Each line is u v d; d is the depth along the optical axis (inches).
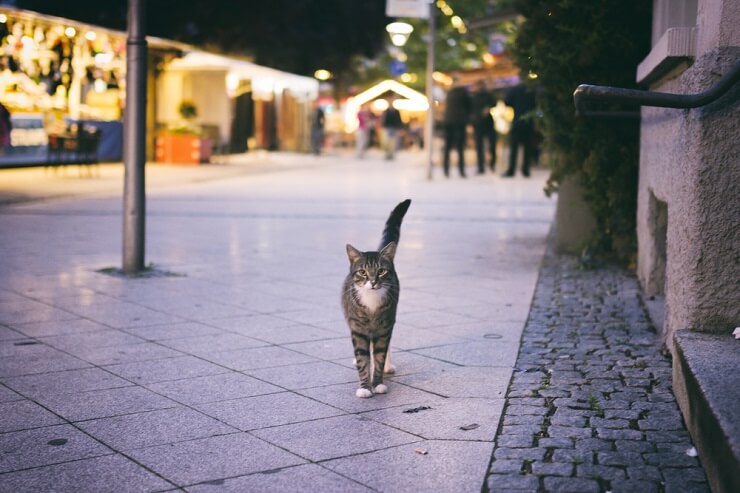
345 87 1973.4
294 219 613.3
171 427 200.1
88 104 1105.4
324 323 305.4
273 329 296.4
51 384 232.8
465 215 637.3
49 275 393.1
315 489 165.0
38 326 298.7
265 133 1668.3
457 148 1005.2
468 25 844.0
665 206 333.1
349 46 1582.2
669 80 281.6
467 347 272.8
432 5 932.6
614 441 185.8
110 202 697.6
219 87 1263.5
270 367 250.1
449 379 237.8
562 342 277.9
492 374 241.9
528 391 224.5
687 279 221.3
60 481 169.0
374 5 1528.1
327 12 1493.6
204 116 1277.1
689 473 167.2
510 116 1023.0
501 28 1246.9
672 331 246.5
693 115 218.5
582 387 226.8
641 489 160.7
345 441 190.7
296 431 197.5
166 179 930.7
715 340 208.8
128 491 164.4
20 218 592.1
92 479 170.1
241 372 245.0
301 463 178.1
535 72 411.2
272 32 1465.3
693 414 180.7
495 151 1083.9
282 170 1162.0
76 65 951.6
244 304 336.5
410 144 2036.2
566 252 454.9
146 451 185.0
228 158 1323.8
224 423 203.0
